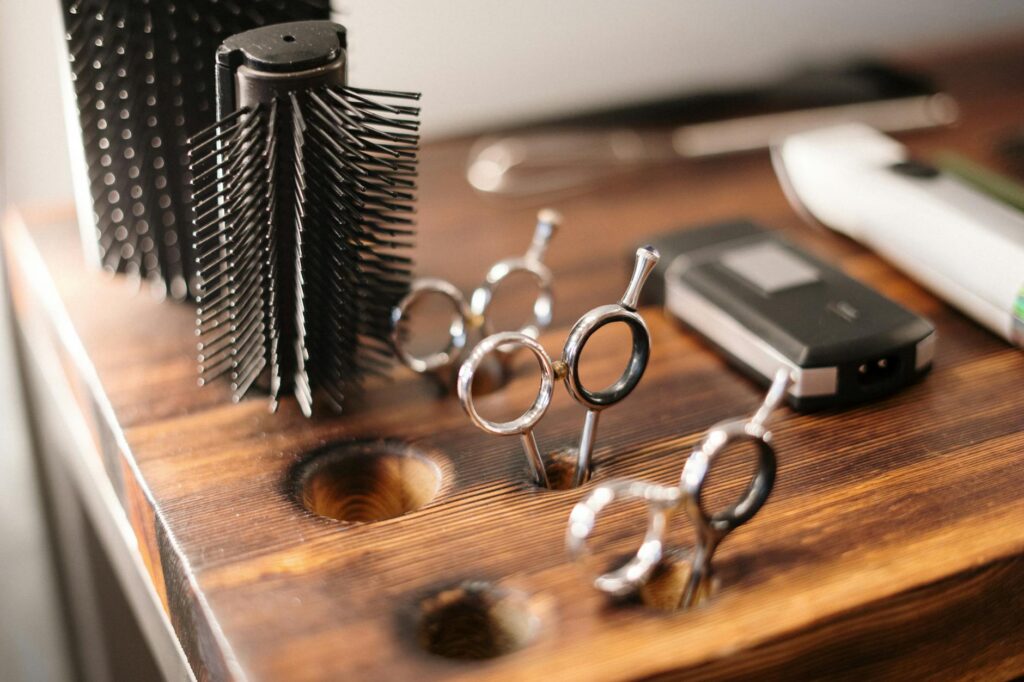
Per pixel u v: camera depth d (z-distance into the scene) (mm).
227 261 420
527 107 717
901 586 338
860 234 549
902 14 809
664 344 481
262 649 320
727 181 641
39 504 727
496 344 369
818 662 333
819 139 596
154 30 448
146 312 503
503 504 383
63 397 555
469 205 610
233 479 396
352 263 421
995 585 354
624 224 591
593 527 370
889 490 385
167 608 393
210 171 399
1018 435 415
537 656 315
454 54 683
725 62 763
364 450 416
